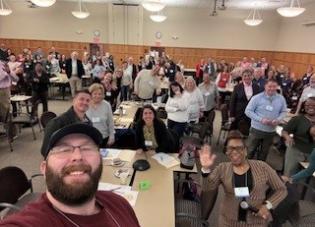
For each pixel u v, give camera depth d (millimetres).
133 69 8422
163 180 2500
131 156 3014
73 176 870
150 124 3213
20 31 14164
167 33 14180
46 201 874
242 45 14188
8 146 4926
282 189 2039
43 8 13812
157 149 3266
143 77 6363
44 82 6285
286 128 3330
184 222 2236
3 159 4398
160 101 6055
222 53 14352
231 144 2031
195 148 2879
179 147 3303
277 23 13766
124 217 1041
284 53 13055
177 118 4426
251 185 2018
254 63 12141
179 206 2469
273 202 2010
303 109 3271
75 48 14297
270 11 13609
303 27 11320
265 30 13945
